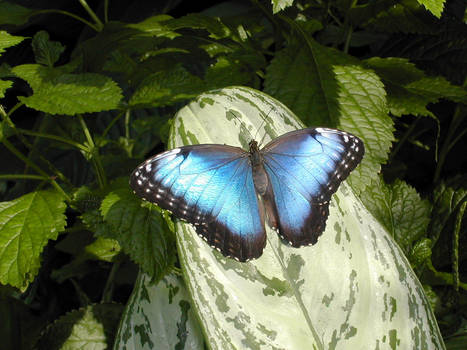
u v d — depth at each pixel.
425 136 0.52
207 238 0.27
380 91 0.35
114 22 0.39
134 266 0.48
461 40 0.44
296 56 0.38
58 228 0.31
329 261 0.28
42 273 0.55
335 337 0.26
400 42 0.48
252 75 0.40
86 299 0.48
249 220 0.27
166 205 0.27
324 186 0.28
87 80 0.34
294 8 0.46
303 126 0.30
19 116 0.62
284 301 0.27
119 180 0.36
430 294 0.40
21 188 0.55
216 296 0.26
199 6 0.62
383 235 0.29
